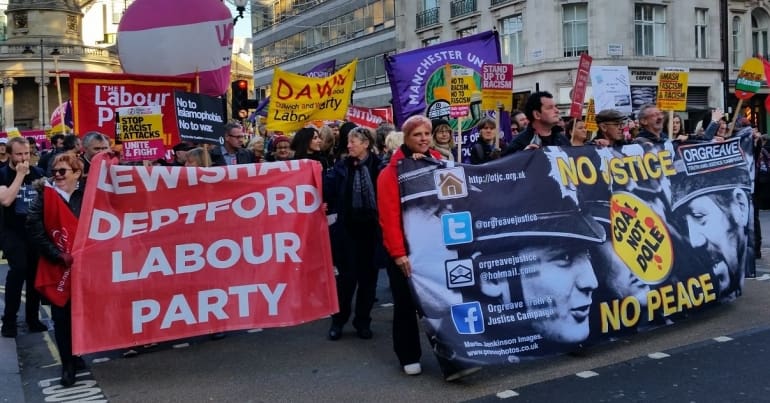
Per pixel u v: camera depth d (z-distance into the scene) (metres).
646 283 5.97
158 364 5.98
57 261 5.28
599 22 28.73
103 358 6.21
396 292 5.36
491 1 32.62
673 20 30.03
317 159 7.40
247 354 6.19
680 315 6.15
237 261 5.77
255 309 5.78
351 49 46.25
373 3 43.31
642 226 6.07
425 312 5.05
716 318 6.64
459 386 5.11
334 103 10.91
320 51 50.31
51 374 5.81
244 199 5.82
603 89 9.36
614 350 5.78
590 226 5.75
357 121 14.54
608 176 5.98
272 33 58.25
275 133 11.93
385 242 5.16
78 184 6.38
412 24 39.31
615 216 5.93
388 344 6.34
